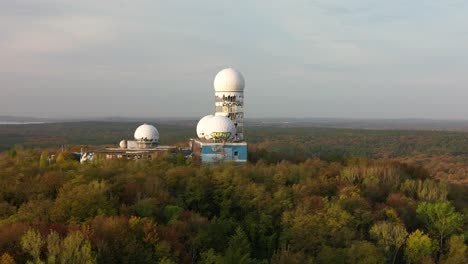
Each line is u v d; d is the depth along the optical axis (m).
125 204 69.44
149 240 56.88
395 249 67.31
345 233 65.44
